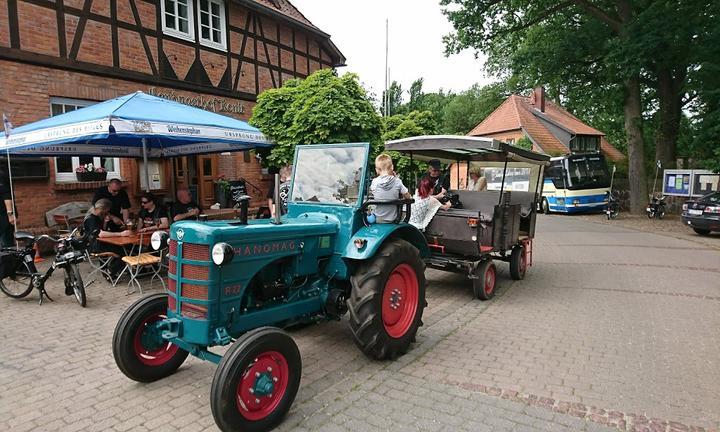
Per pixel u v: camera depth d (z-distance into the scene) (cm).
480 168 909
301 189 479
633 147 1956
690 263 936
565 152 2925
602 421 330
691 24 1527
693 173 1761
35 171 916
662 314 586
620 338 500
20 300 623
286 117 1020
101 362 429
